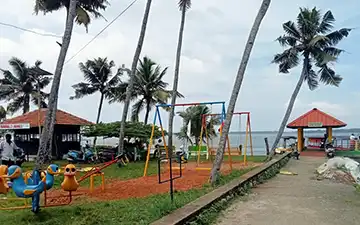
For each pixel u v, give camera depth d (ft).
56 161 74.84
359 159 80.38
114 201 27.63
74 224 20.76
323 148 96.37
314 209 25.05
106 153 70.33
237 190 30.68
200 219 20.72
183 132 84.58
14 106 134.41
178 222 18.25
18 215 23.71
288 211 24.38
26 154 80.84
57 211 23.94
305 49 74.08
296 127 96.73
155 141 89.35
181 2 71.36
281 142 110.63
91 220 21.25
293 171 52.85
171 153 64.08
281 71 77.36
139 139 79.87
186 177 41.42
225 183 33.55
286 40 74.74
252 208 25.34
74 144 87.66
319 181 41.11
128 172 49.83
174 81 71.56
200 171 48.44
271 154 65.87
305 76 78.07
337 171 45.57
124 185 37.04
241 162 63.00
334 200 28.53
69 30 43.21
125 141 78.54
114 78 125.59
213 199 24.16
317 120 94.94
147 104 107.24
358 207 25.81
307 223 21.13
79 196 30.81
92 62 124.57
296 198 29.43
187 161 64.28
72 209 24.39
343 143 97.71
